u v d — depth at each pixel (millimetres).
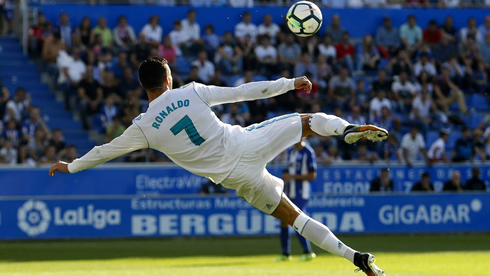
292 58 24781
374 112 22828
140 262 14570
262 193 7602
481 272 12367
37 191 18672
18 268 13562
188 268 12227
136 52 23750
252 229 19328
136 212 18859
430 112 24281
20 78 24250
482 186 20859
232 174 7414
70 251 16734
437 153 22094
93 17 25234
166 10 25719
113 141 7551
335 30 25953
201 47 24828
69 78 23234
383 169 20250
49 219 18453
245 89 7379
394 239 19328
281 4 26562
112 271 11703
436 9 27719
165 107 7375
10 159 20156
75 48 24062
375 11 27203
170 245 18031
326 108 23688
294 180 14953
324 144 21828
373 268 7387
